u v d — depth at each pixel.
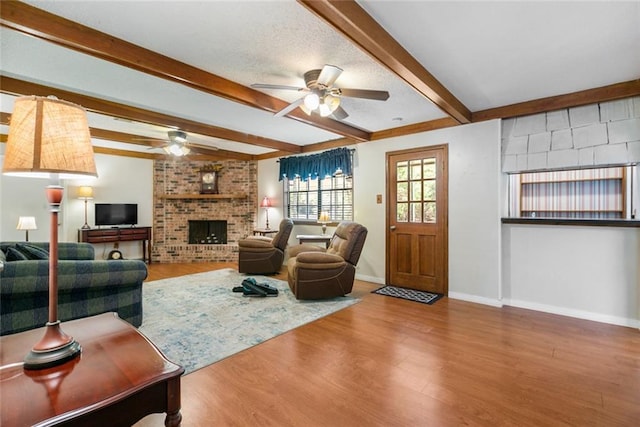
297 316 3.27
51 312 1.10
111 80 2.87
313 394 1.91
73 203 5.88
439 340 2.70
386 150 4.67
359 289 4.39
